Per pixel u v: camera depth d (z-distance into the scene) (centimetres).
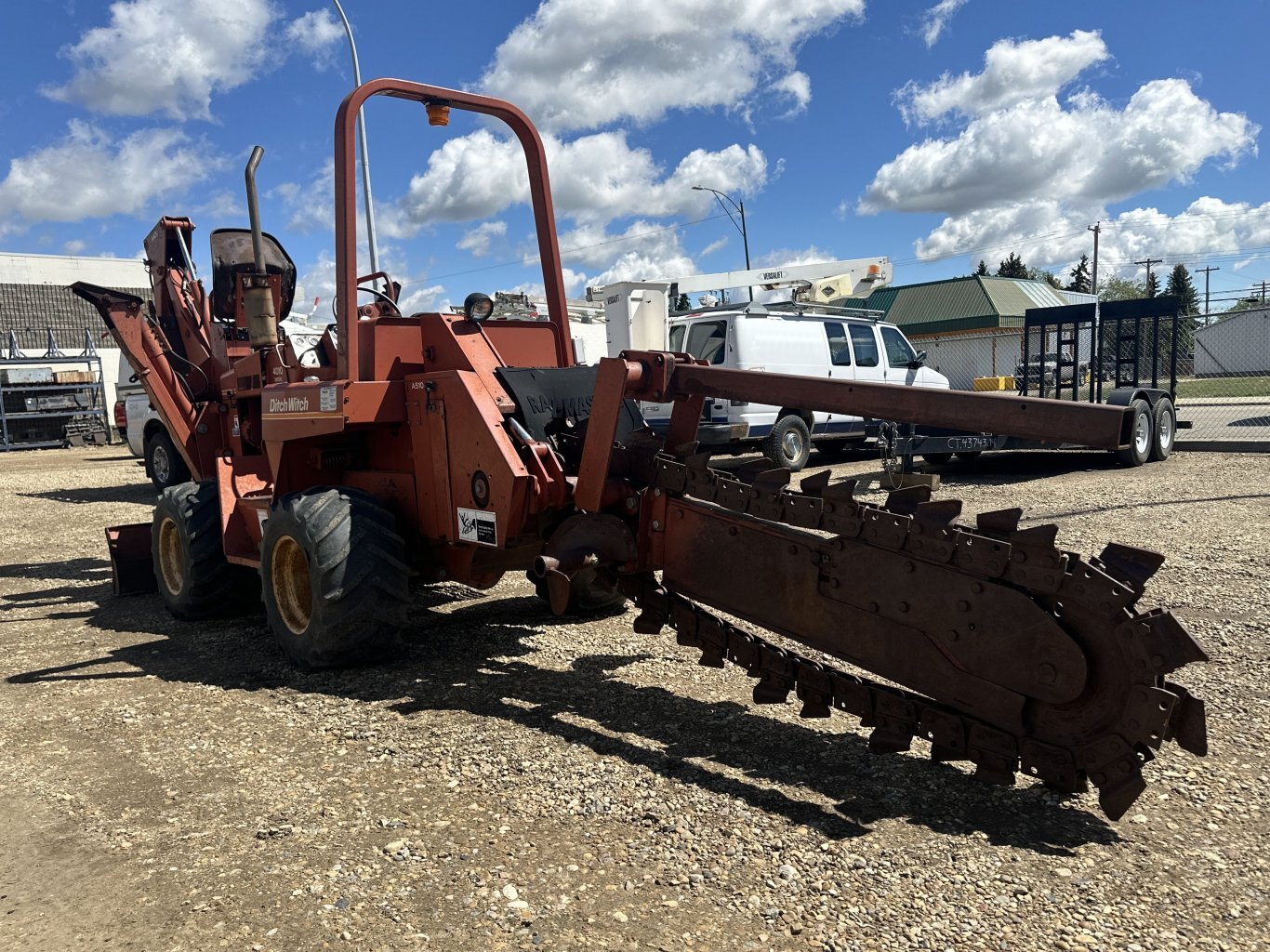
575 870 278
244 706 441
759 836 294
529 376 472
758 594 365
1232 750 347
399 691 450
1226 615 507
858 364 1375
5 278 3891
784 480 352
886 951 234
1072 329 1497
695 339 1269
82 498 1451
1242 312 1612
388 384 491
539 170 533
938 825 298
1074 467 1238
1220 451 1341
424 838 301
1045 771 295
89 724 426
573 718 405
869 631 332
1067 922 243
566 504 449
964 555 304
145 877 285
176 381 726
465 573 495
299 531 465
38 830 320
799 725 390
